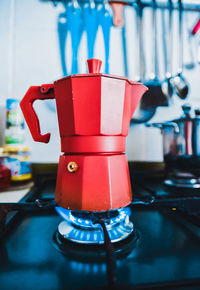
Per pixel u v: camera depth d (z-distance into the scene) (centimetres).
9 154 67
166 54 84
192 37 85
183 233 41
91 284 27
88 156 37
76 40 77
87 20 77
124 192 39
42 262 32
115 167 38
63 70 78
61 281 27
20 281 27
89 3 75
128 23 81
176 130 64
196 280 27
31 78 77
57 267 30
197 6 85
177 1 83
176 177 69
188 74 85
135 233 41
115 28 80
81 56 78
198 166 63
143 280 27
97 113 36
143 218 49
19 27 76
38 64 77
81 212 41
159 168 83
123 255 33
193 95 85
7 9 76
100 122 36
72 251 34
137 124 82
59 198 39
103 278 28
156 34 83
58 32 77
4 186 63
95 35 78
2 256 33
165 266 30
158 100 73
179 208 49
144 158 83
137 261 32
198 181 67
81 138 37
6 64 76
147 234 41
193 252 34
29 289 26
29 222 47
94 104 36
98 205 36
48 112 78
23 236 40
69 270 30
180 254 34
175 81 71
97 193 36
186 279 27
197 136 61
